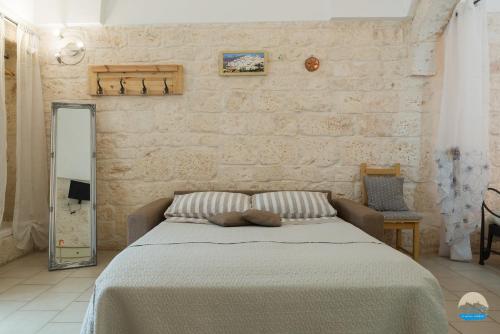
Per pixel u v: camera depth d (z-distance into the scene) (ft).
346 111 12.70
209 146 12.85
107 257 12.23
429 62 12.35
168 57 12.72
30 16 12.30
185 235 8.20
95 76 12.62
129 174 12.91
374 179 12.17
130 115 12.82
